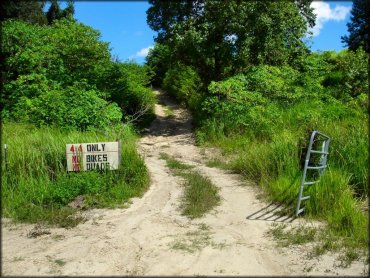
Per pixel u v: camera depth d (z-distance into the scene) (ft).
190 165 40.19
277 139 37.93
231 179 34.24
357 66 60.54
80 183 28.32
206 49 63.26
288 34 69.36
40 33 61.72
